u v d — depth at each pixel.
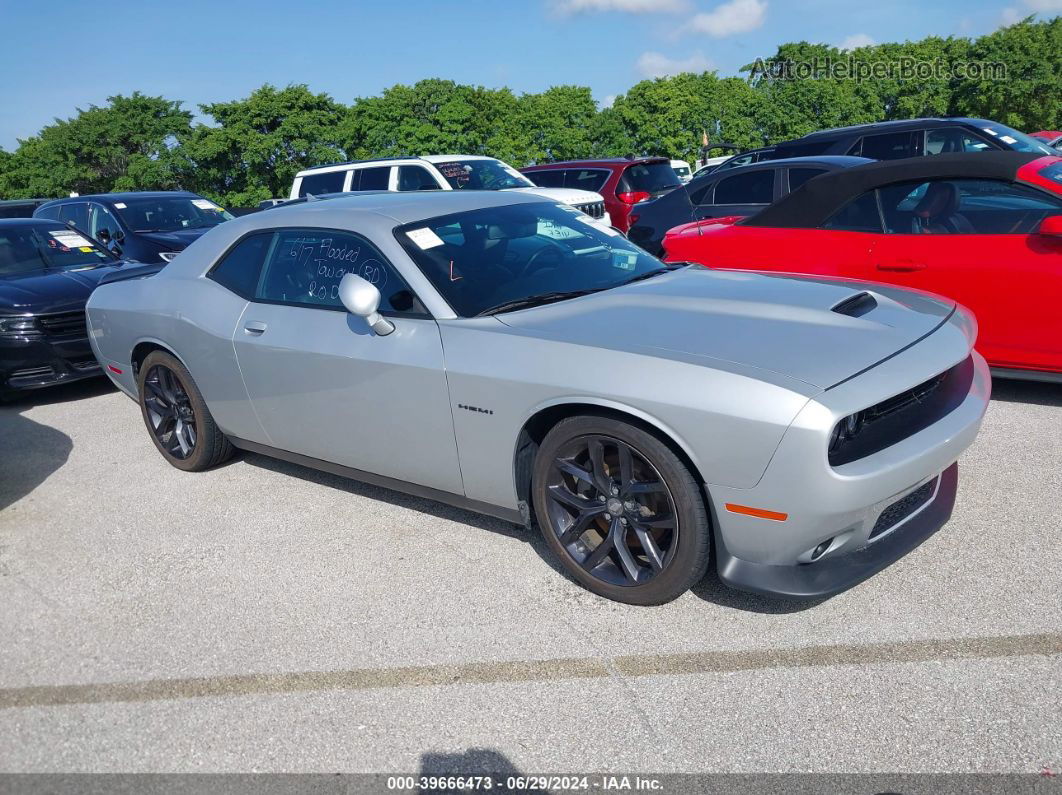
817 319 3.10
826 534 2.72
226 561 3.85
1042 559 3.27
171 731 2.71
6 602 3.65
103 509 4.58
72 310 6.90
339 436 3.95
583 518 3.22
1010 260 4.71
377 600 3.40
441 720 2.66
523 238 3.98
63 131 38.91
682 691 2.69
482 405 3.30
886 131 10.13
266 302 4.19
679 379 2.80
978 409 3.08
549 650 2.97
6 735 2.77
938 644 2.80
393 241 3.75
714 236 6.06
